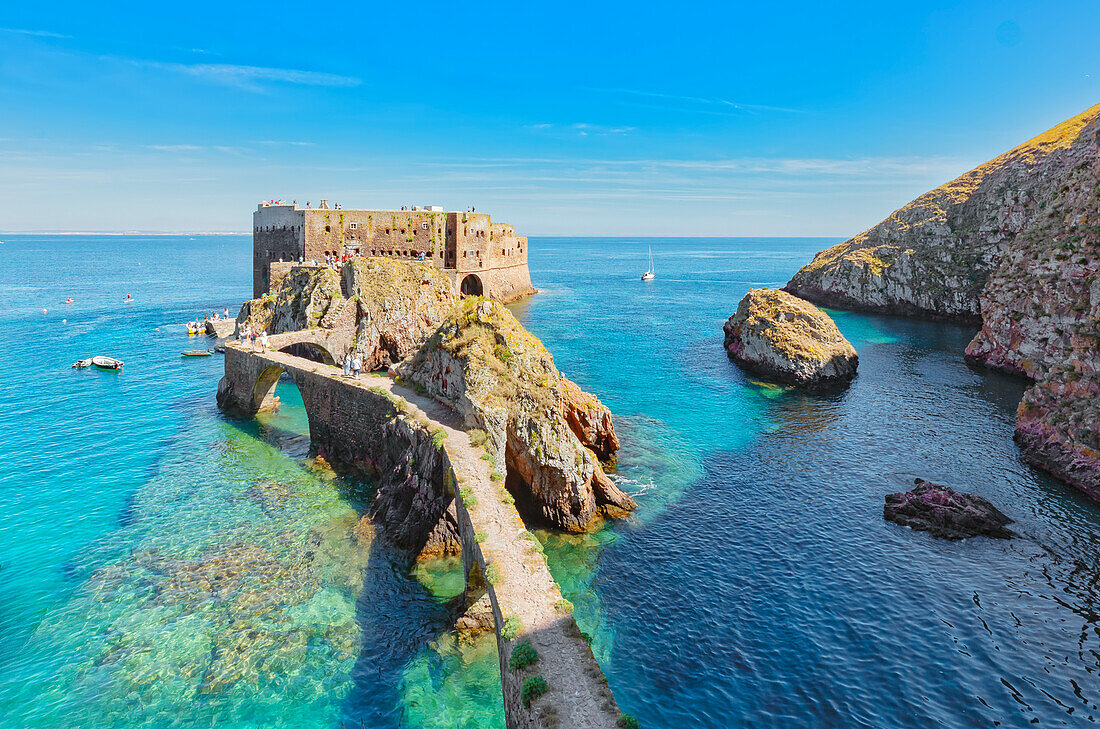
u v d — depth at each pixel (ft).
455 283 364.58
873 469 160.35
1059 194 255.29
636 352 307.17
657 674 88.74
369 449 153.69
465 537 101.76
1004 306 268.62
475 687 84.79
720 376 259.80
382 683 85.05
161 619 97.09
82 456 166.20
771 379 253.85
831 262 529.45
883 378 259.39
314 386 171.32
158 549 117.60
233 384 208.85
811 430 191.21
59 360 285.23
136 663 87.61
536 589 82.17
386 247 350.43
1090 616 101.35
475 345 145.48
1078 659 91.61
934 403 220.64
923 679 87.86
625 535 127.13
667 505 140.15
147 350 307.17
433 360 156.56
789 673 89.15
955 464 162.81
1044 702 83.56
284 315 259.39
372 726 78.28
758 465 163.22
